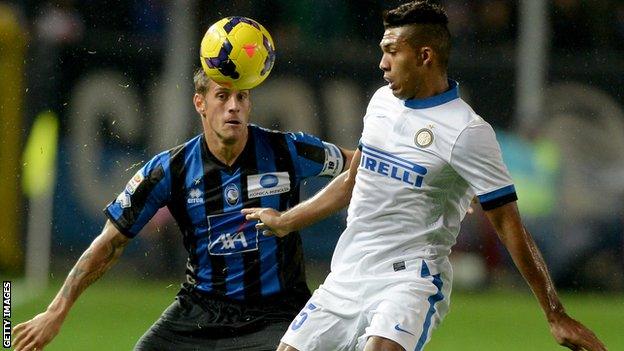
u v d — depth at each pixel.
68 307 25.14
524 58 67.06
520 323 52.16
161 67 65.56
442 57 22.50
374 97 23.50
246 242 25.22
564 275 63.88
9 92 65.81
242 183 25.33
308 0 67.62
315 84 65.88
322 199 23.34
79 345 42.06
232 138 24.81
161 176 25.34
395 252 22.61
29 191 60.28
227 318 25.25
